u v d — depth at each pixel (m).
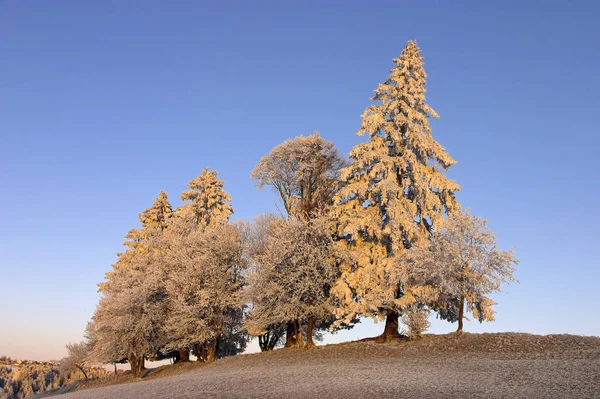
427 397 17.98
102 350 50.22
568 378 19.58
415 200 37.91
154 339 51.00
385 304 35.97
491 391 18.20
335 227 40.75
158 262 52.81
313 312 39.06
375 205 38.34
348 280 37.28
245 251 46.25
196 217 54.97
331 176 46.88
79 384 68.69
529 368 22.52
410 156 37.22
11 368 89.81
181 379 30.89
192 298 45.38
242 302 42.94
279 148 46.53
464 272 33.34
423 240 36.19
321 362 31.97
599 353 25.52
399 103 38.34
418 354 30.83
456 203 38.12
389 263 36.06
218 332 45.34
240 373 30.08
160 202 63.78
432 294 34.94
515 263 33.03
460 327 33.66
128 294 49.66
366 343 35.47
